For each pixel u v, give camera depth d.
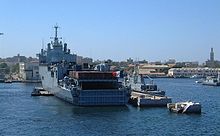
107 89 158.50
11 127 110.56
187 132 106.00
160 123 118.75
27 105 164.00
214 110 152.38
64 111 143.12
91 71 172.75
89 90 155.00
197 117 131.38
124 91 156.38
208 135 102.69
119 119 125.06
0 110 147.12
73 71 178.12
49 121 120.56
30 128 109.00
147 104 155.50
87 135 100.44
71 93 160.62
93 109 148.25
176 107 140.62
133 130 107.38
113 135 100.75
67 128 109.06
